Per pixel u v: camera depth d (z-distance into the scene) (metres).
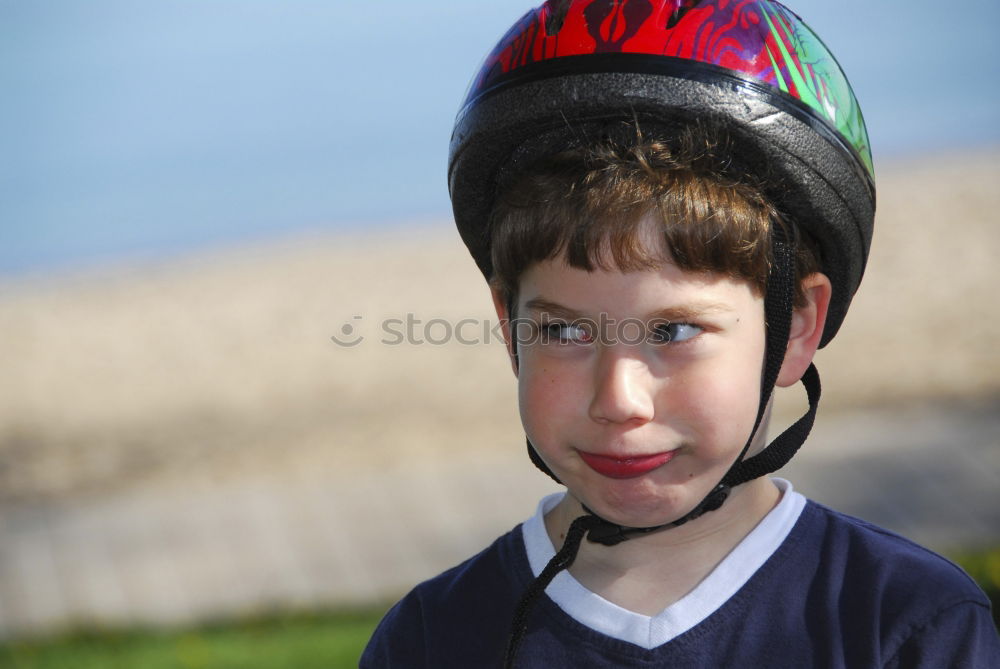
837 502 10.28
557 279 2.73
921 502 10.13
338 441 13.22
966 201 19.88
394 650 3.20
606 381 2.68
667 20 2.87
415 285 18.91
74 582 10.22
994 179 21.17
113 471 13.05
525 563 3.13
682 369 2.69
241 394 15.24
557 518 3.17
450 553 10.21
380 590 9.54
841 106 3.03
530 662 2.94
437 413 13.83
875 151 28.31
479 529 10.65
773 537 2.93
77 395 15.86
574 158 2.83
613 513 2.83
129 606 9.64
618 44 2.86
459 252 20.86
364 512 11.23
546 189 2.77
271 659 7.77
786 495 3.03
